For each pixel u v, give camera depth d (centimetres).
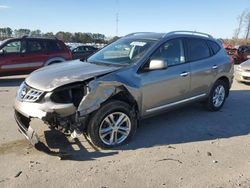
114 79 513
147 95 562
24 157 479
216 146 543
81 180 417
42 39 1255
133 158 484
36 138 474
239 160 490
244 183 420
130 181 417
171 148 527
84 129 502
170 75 600
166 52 607
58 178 421
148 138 567
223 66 736
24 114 488
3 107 764
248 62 1226
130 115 530
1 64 1170
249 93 1012
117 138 527
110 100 509
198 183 417
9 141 536
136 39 629
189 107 774
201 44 699
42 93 479
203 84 689
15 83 1166
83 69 534
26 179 417
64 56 1288
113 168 451
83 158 480
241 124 667
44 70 552
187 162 477
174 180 423
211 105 736
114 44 650
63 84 479
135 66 552
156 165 464
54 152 482
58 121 481
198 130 620
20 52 1204
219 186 411
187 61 651
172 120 673
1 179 416
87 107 479
